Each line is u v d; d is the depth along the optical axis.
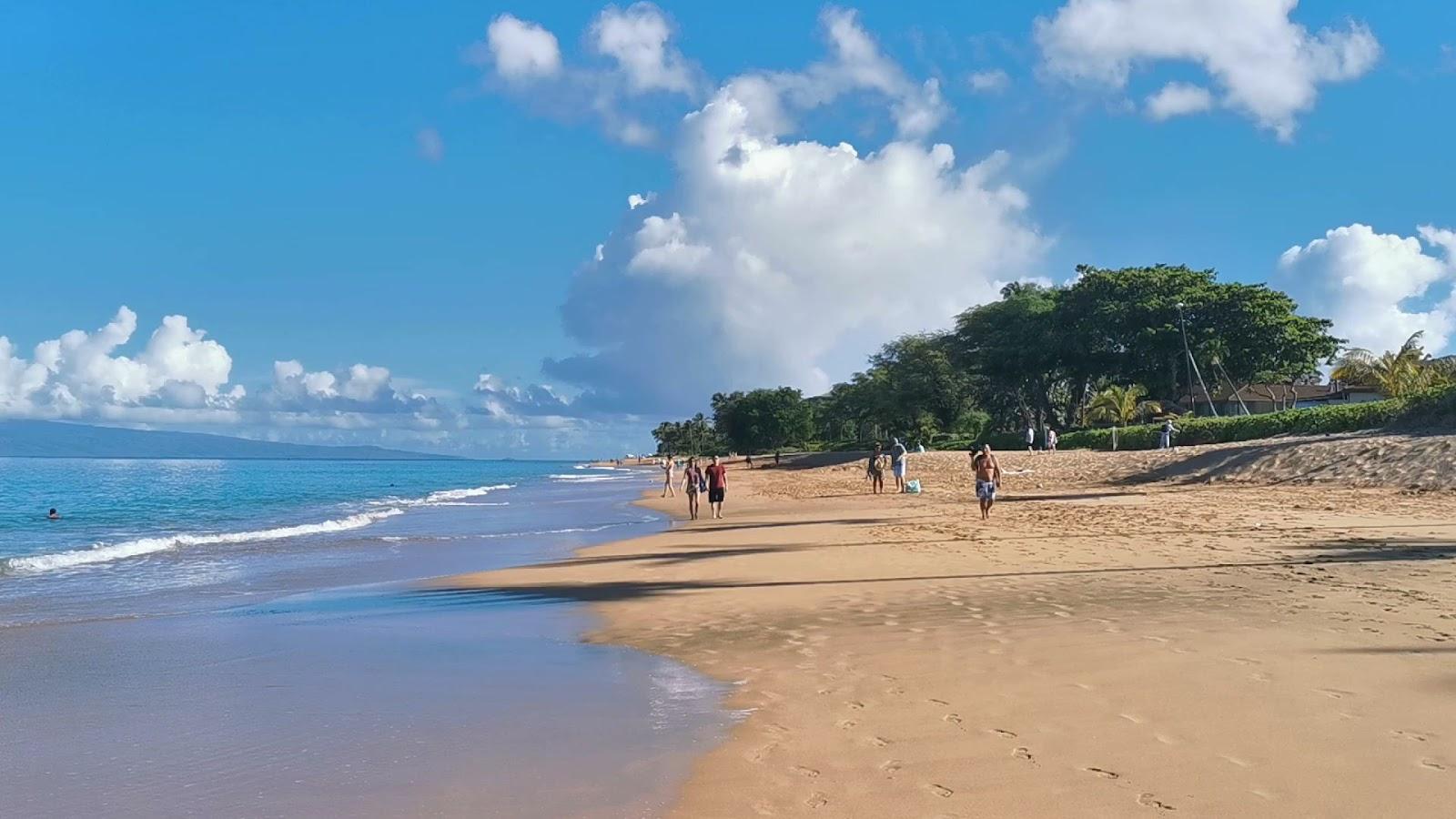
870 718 5.50
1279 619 7.81
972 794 4.20
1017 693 5.84
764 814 4.09
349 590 13.12
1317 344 70.75
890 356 102.00
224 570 16.03
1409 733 4.78
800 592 10.93
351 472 119.25
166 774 4.91
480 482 77.50
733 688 6.45
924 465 50.22
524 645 8.44
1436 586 9.42
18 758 5.22
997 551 14.32
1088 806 4.00
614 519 29.30
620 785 4.54
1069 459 41.56
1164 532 16.12
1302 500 22.25
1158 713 5.25
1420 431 31.14
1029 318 81.31
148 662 7.92
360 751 5.22
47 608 11.64
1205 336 70.44
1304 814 3.84
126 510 37.50
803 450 131.38
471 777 4.72
